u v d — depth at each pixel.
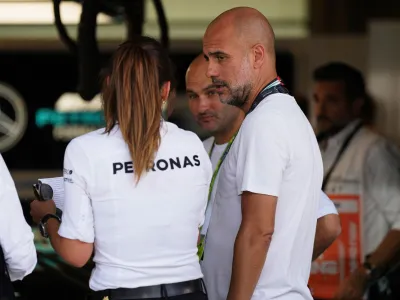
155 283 8.99
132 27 14.12
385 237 15.01
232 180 9.73
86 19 12.70
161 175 9.07
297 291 9.70
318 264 15.20
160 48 9.35
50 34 24.62
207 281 10.15
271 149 9.30
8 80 27.34
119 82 9.00
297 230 9.60
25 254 9.21
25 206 14.05
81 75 12.86
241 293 9.21
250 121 9.48
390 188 15.05
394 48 23.67
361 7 23.89
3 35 24.45
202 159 9.41
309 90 24.22
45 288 13.19
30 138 27.62
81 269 13.16
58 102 27.45
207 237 10.13
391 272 14.95
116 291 8.91
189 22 24.27
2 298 8.80
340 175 15.21
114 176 8.93
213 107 11.90
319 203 10.88
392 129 22.92
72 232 8.91
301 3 24.22
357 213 15.14
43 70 27.41
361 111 15.42
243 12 9.75
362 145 15.20
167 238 9.08
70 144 9.05
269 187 9.25
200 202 9.38
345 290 15.09
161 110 9.21
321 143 15.42
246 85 9.70
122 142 9.04
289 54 24.45
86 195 8.98
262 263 9.25
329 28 24.14
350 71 15.32
